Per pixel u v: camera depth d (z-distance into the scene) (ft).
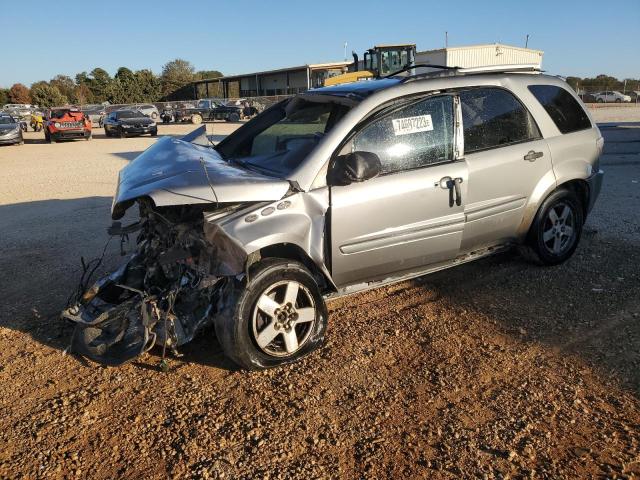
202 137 17.67
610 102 167.94
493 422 10.37
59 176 43.73
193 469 9.40
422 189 13.84
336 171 12.63
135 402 11.38
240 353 11.75
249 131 17.04
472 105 15.23
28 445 10.19
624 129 64.23
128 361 11.90
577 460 9.34
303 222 12.41
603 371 11.90
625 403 10.80
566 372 11.93
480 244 15.79
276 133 16.06
